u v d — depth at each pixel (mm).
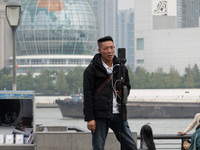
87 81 13047
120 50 12906
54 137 19906
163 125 141125
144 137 14406
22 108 17156
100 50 13180
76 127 25625
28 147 16703
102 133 13133
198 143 14016
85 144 20188
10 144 16734
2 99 17188
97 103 13000
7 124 17250
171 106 187125
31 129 17109
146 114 187000
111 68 13352
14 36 29203
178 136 18344
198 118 18594
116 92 13109
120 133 12992
